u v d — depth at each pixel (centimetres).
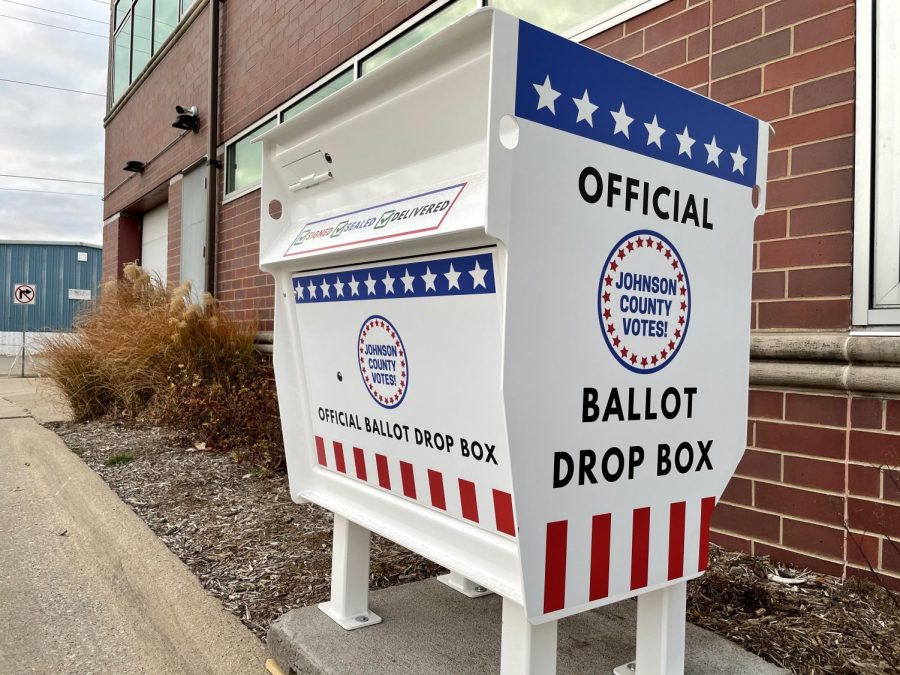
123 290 877
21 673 254
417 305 178
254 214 785
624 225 166
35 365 845
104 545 371
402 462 195
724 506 319
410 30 556
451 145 171
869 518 270
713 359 188
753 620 240
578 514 161
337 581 238
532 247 149
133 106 1230
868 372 266
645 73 168
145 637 278
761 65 312
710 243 186
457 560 178
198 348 703
